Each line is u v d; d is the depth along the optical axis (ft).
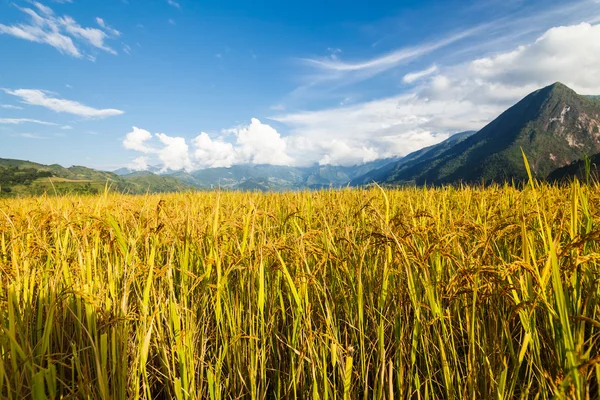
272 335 8.61
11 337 5.82
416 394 7.43
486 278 6.23
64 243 9.59
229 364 7.71
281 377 8.32
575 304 5.71
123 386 6.10
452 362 7.15
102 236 10.73
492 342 6.78
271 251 8.12
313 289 8.61
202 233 10.45
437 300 6.82
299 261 8.12
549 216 9.05
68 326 8.21
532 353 6.21
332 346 6.42
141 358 6.44
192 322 7.50
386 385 7.55
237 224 10.09
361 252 8.05
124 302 6.73
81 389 6.02
